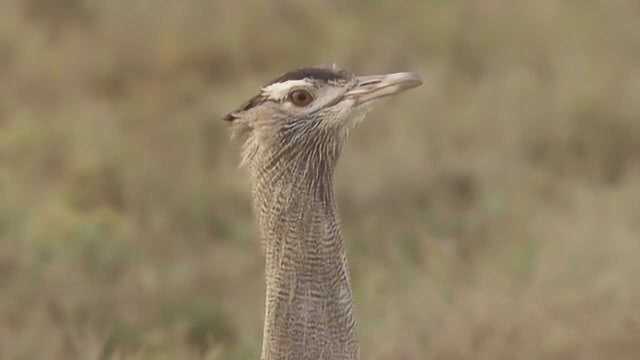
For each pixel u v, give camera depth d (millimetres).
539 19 49781
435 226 38281
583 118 43938
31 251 35312
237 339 31422
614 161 43125
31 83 48031
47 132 43938
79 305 33250
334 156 20719
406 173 40812
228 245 38062
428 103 44844
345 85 20766
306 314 20016
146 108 46094
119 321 32344
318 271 20062
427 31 49938
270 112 20547
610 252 34688
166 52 48969
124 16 50406
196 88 47344
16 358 30922
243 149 20859
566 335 30547
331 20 50625
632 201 38562
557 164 42594
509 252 35469
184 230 38875
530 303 31578
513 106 44500
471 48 49062
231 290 34906
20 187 40375
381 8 51438
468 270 35000
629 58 48000
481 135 43281
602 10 50281
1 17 51031
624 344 30469
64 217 37469
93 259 35312
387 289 33344
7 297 33625
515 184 40688
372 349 30047
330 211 20375
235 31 49688
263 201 20406
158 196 40281
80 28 50969
